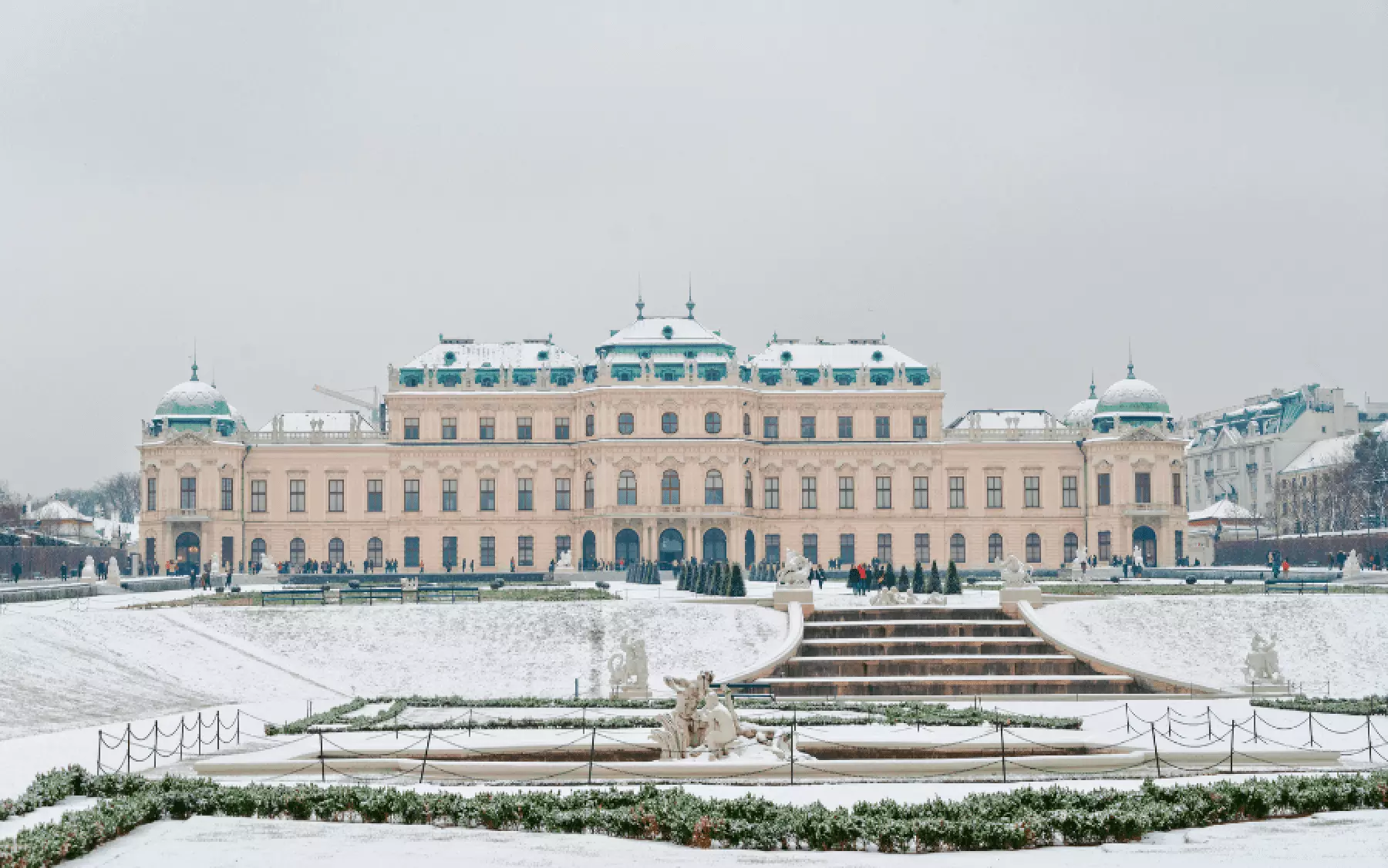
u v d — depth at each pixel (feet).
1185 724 265.54
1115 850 163.84
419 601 430.61
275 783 207.10
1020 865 157.79
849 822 167.43
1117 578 560.61
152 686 319.06
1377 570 570.05
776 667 361.30
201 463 651.66
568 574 573.33
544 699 310.45
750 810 173.78
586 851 165.17
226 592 485.97
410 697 313.73
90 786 196.54
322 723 272.51
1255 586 476.54
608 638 387.34
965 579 552.82
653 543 646.74
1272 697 324.39
